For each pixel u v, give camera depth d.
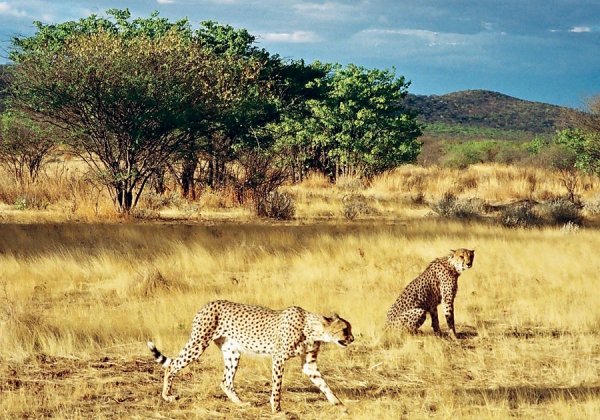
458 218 25.62
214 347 9.98
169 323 10.99
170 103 25.44
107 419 7.43
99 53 25.28
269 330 7.54
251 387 8.50
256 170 29.89
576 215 26.06
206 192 29.77
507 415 7.54
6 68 26.45
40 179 30.08
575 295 13.72
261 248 17.55
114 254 16.41
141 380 8.70
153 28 36.31
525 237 20.72
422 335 10.83
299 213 27.78
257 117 34.38
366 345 10.30
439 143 78.56
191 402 7.96
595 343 10.53
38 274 14.86
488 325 11.70
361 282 14.68
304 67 40.66
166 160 28.58
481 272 15.91
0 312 10.69
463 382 8.88
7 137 30.75
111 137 26.02
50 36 34.53
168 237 19.33
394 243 18.77
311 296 13.01
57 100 24.69
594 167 39.28
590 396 8.17
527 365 9.56
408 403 7.98
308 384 8.69
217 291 13.72
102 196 27.36
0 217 23.83
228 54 34.75
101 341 10.19
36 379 8.68
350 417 7.53
